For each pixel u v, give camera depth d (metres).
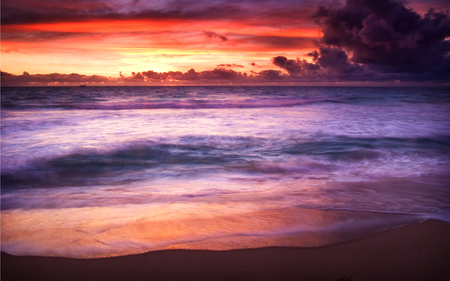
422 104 24.38
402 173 6.69
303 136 10.89
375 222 3.75
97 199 4.89
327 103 25.34
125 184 5.98
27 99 28.70
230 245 3.20
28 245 3.25
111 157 8.16
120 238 3.38
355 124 13.57
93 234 3.49
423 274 2.65
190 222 3.78
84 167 7.30
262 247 3.15
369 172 6.82
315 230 3.53
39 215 4.12
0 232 3.56
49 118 15.33
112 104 23.38
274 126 12.97
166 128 12.32
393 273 2.67
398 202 4.56
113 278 2.67
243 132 11.52
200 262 2.89
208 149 9.15
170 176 6.61
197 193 5.17
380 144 9.80
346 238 3.34
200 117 16.05
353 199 4.70
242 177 6.47
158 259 2.95
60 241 3.34
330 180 6.11
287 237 3.36
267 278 2.63
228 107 22.00
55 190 5.56
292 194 5.00
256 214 4.01
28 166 7.20
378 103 25.27
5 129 11.86
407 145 9.69
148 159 8.12
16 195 5.20
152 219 3.89
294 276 2.65
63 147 8.90
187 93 44.91
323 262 2.87
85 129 11.96
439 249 3.07
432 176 6.34
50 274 2.74
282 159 8.12
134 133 11.12
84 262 2.92
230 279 2.62
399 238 3.32
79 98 30.84
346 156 8.43
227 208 4.27
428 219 3.85
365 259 2.91
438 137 10.77
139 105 22.77
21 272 2.76
